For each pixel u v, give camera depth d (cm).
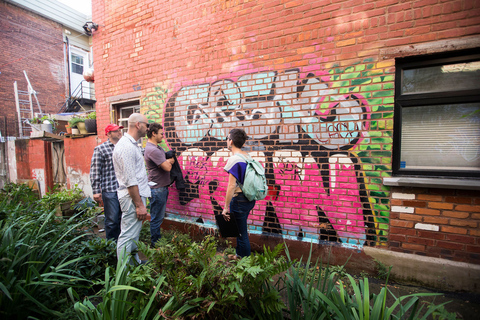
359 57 271
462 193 232
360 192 275
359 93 272
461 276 232
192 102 388
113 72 481
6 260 189
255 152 333
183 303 156
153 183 340
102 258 260
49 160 668
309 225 302
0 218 304
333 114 286
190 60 388
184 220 402
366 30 267
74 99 1135
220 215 252
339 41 280
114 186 348
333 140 287
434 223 244
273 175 322
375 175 268
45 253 227
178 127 405
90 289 241
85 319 149
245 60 339
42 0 1142
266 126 326
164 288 168
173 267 176
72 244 277
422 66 255
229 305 158
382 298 151
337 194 286
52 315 192
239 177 246
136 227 269
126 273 173
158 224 344
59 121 756
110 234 347
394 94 261
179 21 396
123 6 457
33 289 190
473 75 240
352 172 278
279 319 165
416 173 261
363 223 275
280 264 163
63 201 445
